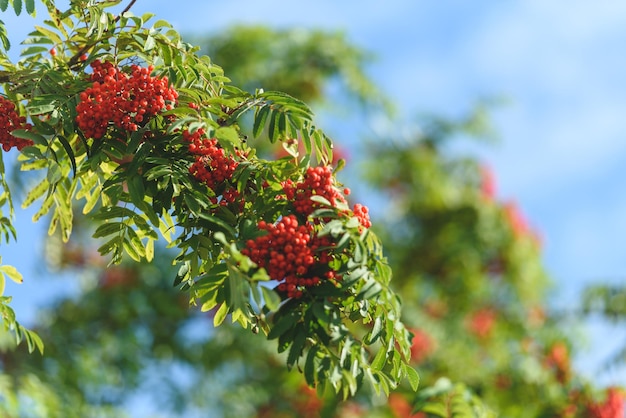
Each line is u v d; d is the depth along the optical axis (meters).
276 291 2.62
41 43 3.29
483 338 9.76
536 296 10.54
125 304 8.77
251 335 8.50
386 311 2.68
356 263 2.60
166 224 3.23
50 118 3.04
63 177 3.56
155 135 2.95
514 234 10.60
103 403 8.41
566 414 6.93
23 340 7.96
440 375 8.52
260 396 8.68
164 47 3.22
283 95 3.01
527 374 7.68
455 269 10.50
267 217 2.77
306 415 8.48
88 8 3.18
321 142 2.95
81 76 3.14
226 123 3.04
